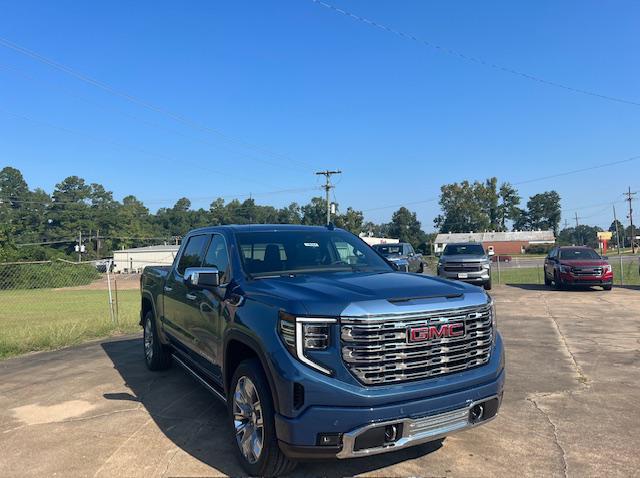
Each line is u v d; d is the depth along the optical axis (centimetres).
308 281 430
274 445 374
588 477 397
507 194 12950
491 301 426
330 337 357
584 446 454
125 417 537
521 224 15350
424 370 371
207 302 497
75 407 573
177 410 557
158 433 491
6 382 687
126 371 729
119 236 11969
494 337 422
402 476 397
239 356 448
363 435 346
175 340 619
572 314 1231
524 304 1436
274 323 378
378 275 466
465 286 429
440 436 371
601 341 905
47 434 494
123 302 2152
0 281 2908
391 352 361
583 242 15775
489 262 1934
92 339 1006
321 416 348
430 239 11481
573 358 779
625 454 438
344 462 421
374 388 354
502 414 534
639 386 633
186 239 644
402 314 365
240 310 424
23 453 451
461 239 11344
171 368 742
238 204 12125
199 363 532
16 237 10750
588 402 572
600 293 1731
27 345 916
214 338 477
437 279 454
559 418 522
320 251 527
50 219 11569
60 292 2986
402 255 2253
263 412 379
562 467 413
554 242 10869
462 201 12419
